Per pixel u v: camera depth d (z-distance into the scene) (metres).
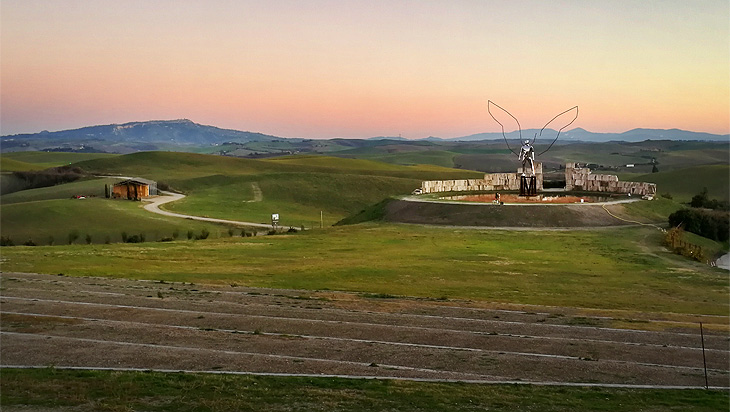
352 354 31.84
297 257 66.38
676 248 70.38
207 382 26.45
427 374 28.94
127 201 171.25
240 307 41.81
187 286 49.16
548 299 46.97
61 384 25.69
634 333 37.44
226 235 116.75
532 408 24.88
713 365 31.77
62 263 61.12
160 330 35.41
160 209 158.50
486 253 68.44
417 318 39.88
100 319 37.94
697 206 121.56
